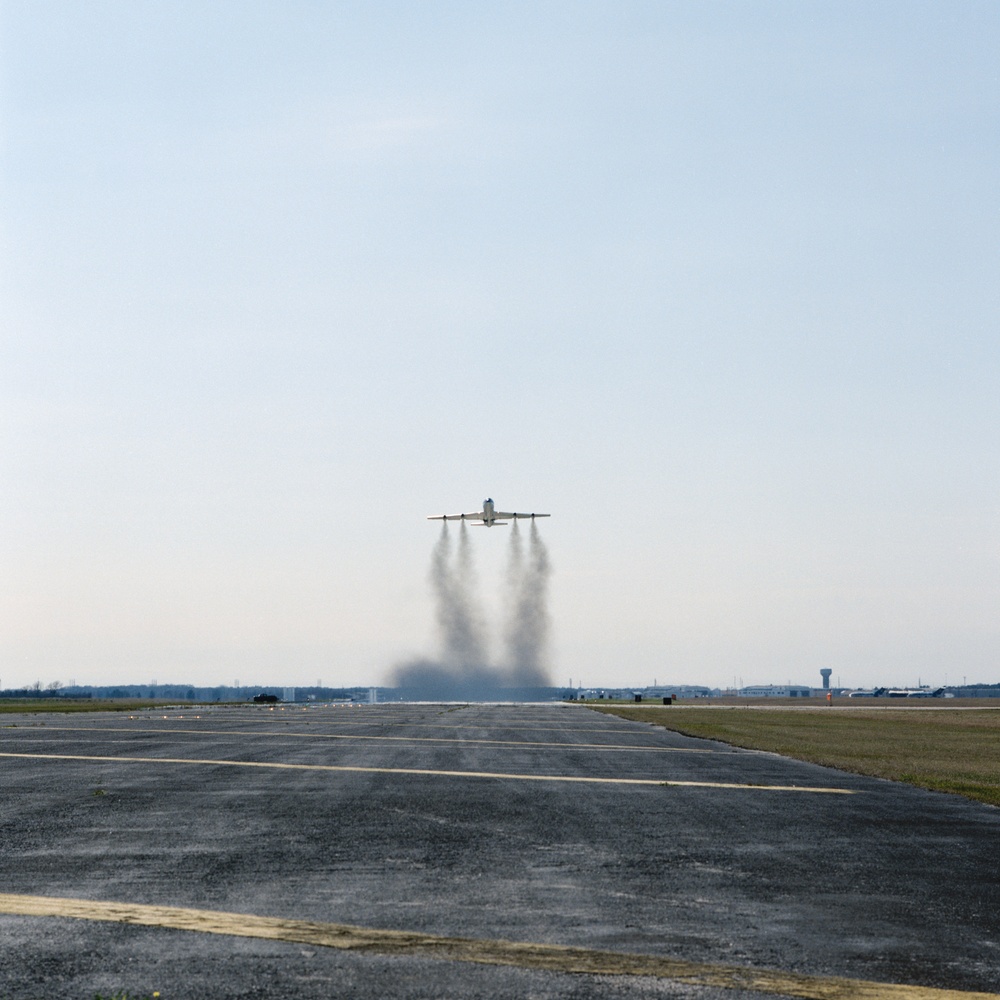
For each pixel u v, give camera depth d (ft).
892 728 224.12
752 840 56.49
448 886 43.19
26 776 88.74
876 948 34.12
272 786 81.05
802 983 30.07
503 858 50.03
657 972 31.01
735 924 37.22
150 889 42.14
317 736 151.33
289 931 35.37
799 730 200.13
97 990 28.58
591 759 110.63
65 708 346.95
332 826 60.03
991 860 51.11
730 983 29.99
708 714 319.47
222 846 52.90
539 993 28.76
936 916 38.81
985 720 295.07
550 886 43.45
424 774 91.50
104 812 65.57
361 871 46.32
